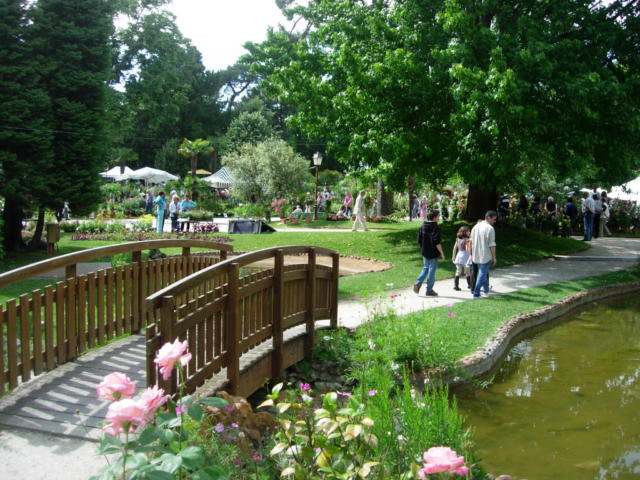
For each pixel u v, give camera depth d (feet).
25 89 56.70
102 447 7.97
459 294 40.65
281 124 250.78
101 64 63.41
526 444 18.38
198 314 16.17
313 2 75.15
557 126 50.24
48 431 13.85
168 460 7.61
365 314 33.14
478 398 22.72
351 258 60.90
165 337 13.94
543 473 16.40
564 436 19.04
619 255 63.00
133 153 197.98
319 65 65.77
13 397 16.08
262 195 138.31
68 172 61.00
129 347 21.63
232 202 148.87
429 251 39.47
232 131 217.15
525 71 48.88
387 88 53.26
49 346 17.93
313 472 10.32
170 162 219.20
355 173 61.11
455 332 27.30
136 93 121.08
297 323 24.29
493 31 54.19
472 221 70.23
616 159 54.24
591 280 47.47
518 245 63.31
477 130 50.24
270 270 21.90
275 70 65.36
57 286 18.38
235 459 12.34
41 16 58.18
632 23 54.44
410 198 113.29
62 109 59.82
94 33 61.67
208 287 31.04
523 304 37.35
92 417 14.74
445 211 98.63
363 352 23.90
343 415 10.46
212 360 17.35
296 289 24.41
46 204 59.31
